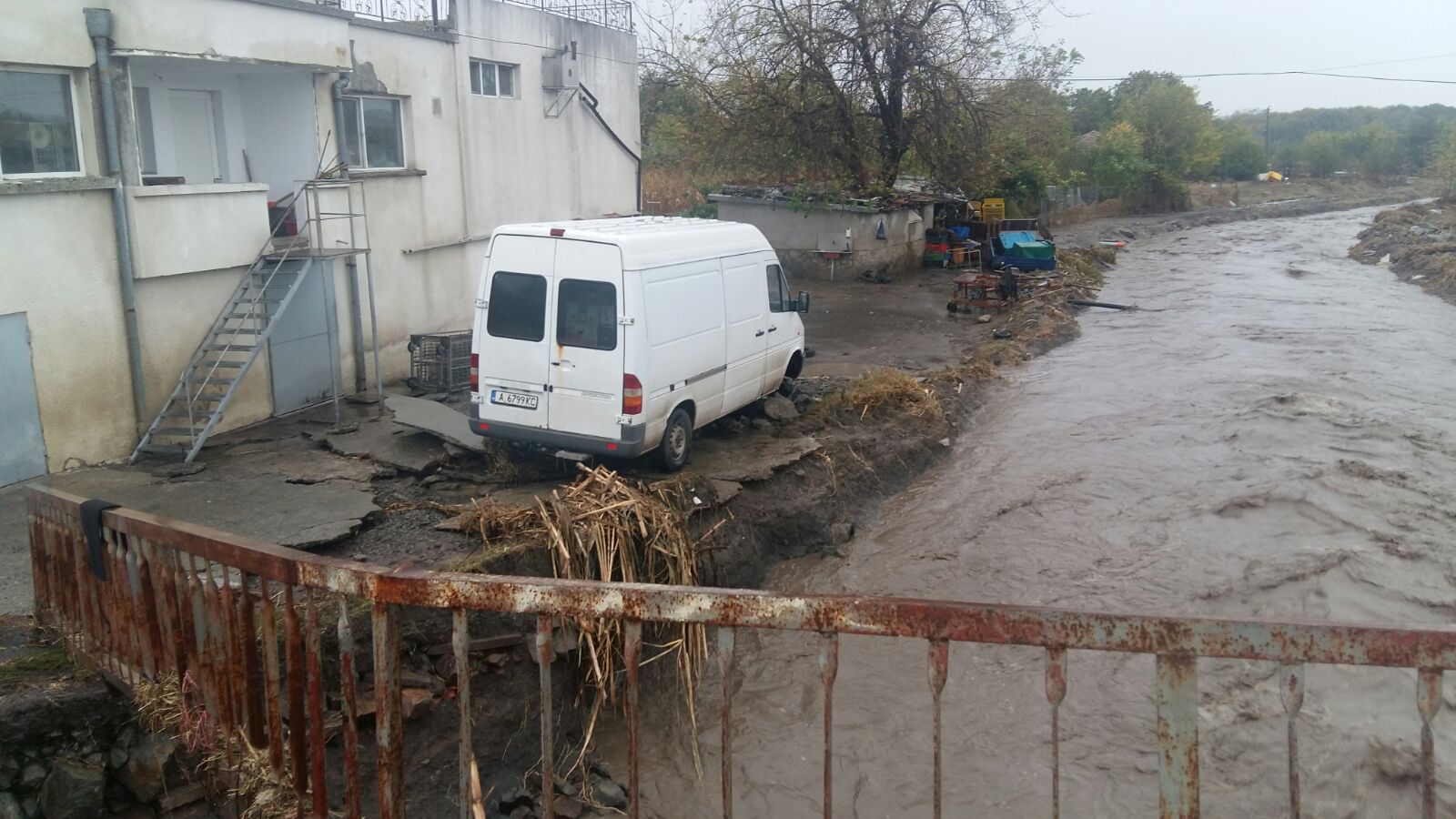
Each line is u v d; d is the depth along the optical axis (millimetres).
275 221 13586
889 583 10203
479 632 7059
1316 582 9945
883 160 30594
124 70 10719
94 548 5016
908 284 28938
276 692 3979
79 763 5391
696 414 10875
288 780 4090
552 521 8250
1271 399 16484
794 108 28891
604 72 21000
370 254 13781
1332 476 12766
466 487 10117
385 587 3393
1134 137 56719
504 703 6977
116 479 10125
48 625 6031
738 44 28828
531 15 18188
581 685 7633
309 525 8609
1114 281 32312
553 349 9805
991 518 11836
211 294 12031
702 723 7852
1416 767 7055
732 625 3039
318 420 12820
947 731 7688
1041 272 29891
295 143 13578
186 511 9055
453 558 8109
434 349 14703
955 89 28875
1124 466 13570
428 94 15641
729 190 30859
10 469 9953
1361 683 8086
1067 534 11352
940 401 15484
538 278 9836
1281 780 7000
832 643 2975
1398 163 85125
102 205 10609
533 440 9977
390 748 3486
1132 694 8055
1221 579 10133
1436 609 9430
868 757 7414
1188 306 26781
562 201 19891
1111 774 7133
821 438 12539
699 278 10758
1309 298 28000
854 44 28547
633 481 9594
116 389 10922
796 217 29781
